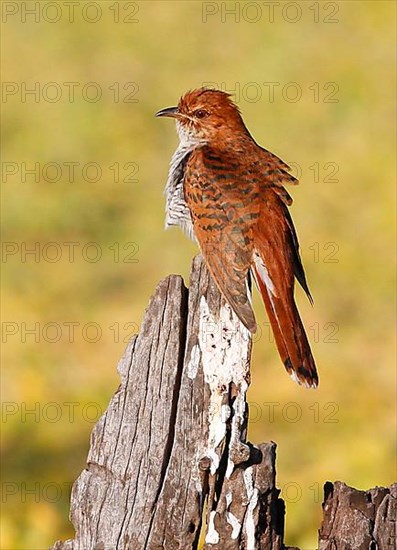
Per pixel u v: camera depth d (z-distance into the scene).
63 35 27.39
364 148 21.23
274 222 8.41
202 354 7.18
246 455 7.02
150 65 25.73
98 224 19.48
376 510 7.32
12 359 15.70
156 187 20.58
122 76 25.16
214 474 7.04
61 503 12.16
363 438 13.18
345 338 15.55
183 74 25.08
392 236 18.09
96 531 7.11
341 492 7.34
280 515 7.23
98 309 16.98
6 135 22.81
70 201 20.09
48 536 11.44
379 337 15.55
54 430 13.95
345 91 23.61
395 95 23.28
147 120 23.14
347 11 27.25
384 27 26.23
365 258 17.58
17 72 25.69
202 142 9.34
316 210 19.16
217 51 26.16
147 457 7.10
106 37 27.22
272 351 15.05
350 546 7.17
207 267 8.06
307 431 13.44
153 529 7.06
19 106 23.94
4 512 11.83
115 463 7.13
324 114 22.78
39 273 18.03
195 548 7.07
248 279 8.31
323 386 14.37
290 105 23.17
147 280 17.72
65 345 16.02
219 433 7.08
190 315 7.26
